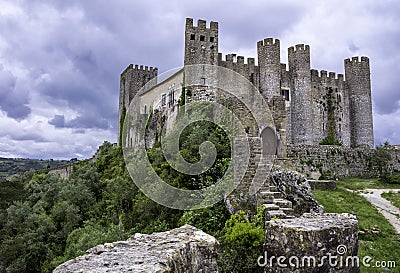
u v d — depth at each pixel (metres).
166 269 5.02
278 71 43.56
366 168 31.78
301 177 14.88
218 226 14.15
